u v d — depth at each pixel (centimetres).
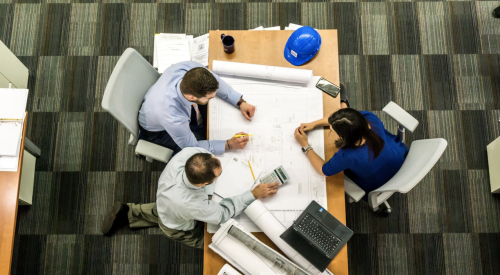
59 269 256
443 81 288
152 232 261
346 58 295
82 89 288
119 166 274
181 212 170
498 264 253
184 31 301
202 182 157
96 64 294
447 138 276
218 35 204
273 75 190
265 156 183
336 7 304
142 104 197
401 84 288
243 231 160
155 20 303
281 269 155
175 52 249
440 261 254
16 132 194
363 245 258
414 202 264
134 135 199
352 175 200
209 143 184
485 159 271
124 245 260
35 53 295
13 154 191
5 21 301
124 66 183
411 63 292
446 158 272
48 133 280
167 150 195
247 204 171
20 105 198
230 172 180
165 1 305
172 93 183
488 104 283
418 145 184
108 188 270
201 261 257
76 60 294
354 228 261
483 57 292
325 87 191
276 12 304
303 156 182
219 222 167
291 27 237
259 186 173
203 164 154
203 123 229
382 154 176
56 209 265
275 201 174
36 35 299
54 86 289
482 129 278
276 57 199
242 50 201
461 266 253
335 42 199
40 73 291
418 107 284
